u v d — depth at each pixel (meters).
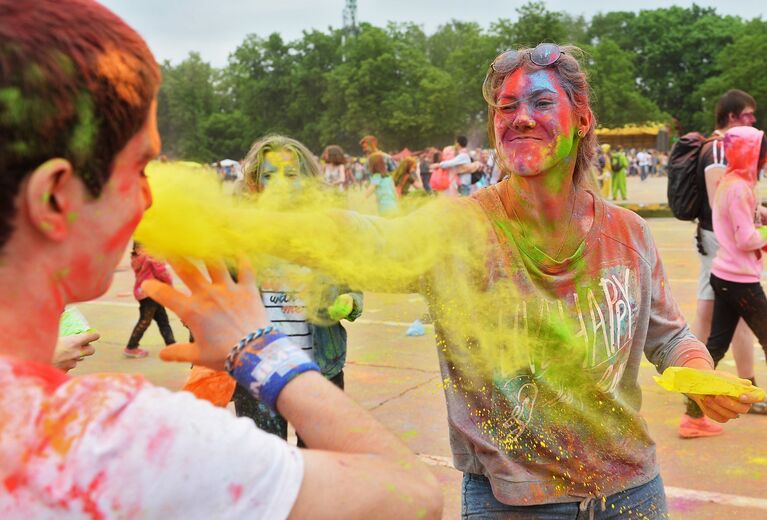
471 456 1.92
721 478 3.91
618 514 1.96
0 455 0.79
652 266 2.04
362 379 5.67
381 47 79.44
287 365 1.01
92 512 0.78
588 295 1.91
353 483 0.91
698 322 5.15
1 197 0.79
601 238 1.94
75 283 0.88
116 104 0.84
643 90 95.94
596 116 2.03
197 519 0.82
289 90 92.62
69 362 1.60
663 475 3.96
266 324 1.06
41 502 0.78
